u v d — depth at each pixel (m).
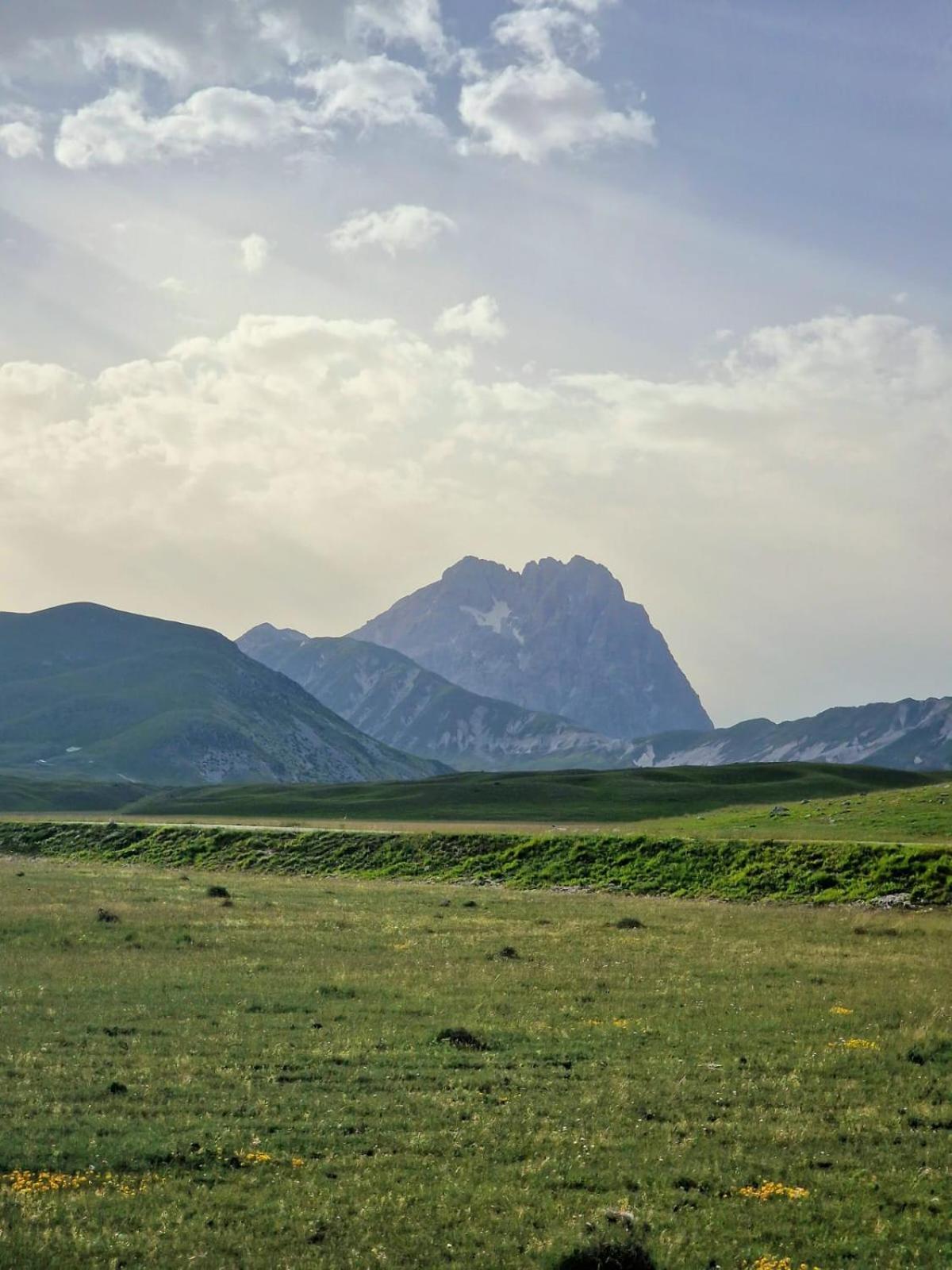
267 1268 17.48
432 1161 22.52
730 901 70.50
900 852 72.25
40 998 36.12
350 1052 30.31
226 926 53.56
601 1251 17.44
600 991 39.50
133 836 108.12
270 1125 24.39
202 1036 31.73
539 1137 23.92
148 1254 17.77
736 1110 26.20
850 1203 20.88
